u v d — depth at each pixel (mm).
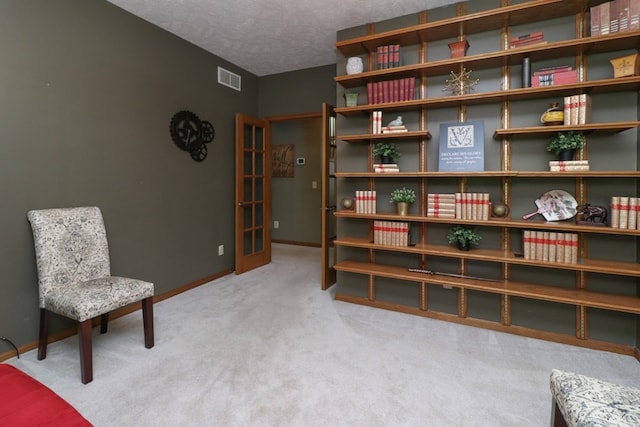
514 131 2277
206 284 3672
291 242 6332
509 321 2504
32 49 2145
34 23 2150
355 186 3123
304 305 3025
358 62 2879
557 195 2369
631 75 2070
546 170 2410
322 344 2277
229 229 4086
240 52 3676
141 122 2918
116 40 2678
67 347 2244
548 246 2264
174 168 3281
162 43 3092
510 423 1526
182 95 3334
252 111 4414
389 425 1514
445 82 2703
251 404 1651
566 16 2322
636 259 2201
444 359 2090
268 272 4191
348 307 2980
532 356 2137
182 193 3385
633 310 1987
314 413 1588
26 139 2133
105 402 1656
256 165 4500
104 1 2580
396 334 2445
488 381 1854
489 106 2555
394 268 2877
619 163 2211
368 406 1642
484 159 2572
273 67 4176
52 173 2277
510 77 2490
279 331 2479
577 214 2256
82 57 2439
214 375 1898
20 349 2139
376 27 2945
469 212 2490
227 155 4008
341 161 3172
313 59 3889
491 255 2400
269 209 4656
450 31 2562
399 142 2875
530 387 1800
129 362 2033
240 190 4039
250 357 2100
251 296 3268
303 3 2633
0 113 2006
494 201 2568
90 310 1816
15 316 2111
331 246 3764
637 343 2146
